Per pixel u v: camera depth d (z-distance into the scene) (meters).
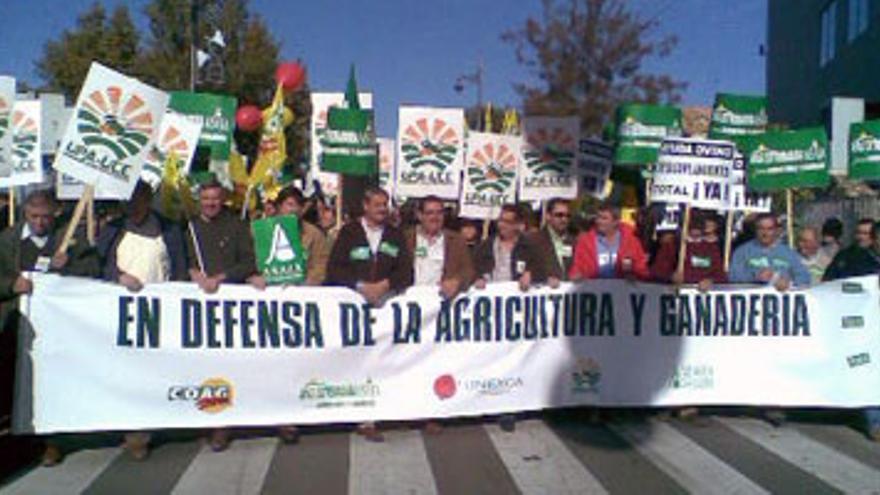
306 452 7.11
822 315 8.12
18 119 9.68
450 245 7.86
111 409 6.95
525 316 7.86
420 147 10.26
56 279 6.86
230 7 32.00
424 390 7.63
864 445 7.44
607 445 7.35
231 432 7.70
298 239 7.61
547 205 9.59
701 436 7.67
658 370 8.11
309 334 7.38
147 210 7.38
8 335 7.06
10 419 7.39
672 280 8.14
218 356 7.19
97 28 35.69
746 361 8.17
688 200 8.30
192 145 10.23
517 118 12.21
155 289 7.05
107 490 6.19
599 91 34.53
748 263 8.45
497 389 7.80
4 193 12.66
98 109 7.09
